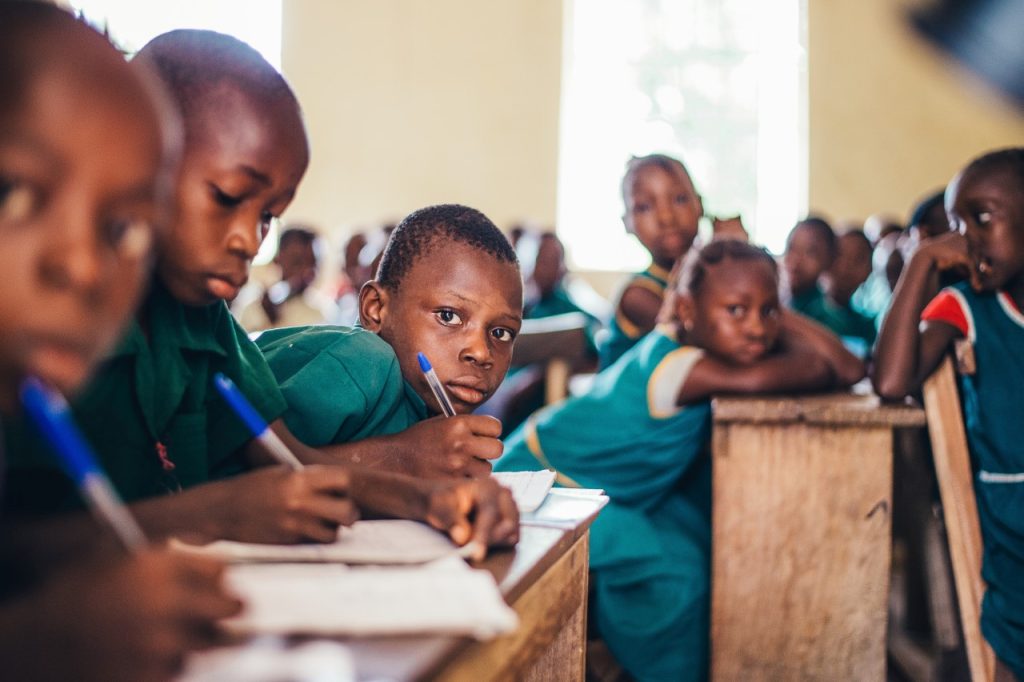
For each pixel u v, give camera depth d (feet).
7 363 1.62
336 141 24.93
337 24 24.81
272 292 14.24
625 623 6.08
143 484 2.99
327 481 2.51
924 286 6.19
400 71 24.64
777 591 5.87
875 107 23.09
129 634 1.49
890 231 15.97
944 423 5.86
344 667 1.65
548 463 6.78
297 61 24.91
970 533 5.74
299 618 1.90
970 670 5.64
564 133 24.23
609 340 9.38
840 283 12.55
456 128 24.50
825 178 23.41
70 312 1.60
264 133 2.74
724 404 5.84
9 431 2.45
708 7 23.84
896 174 23.11
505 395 12.10
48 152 1.56
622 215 9.50
